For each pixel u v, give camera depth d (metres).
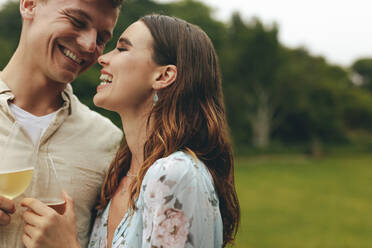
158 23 1.85
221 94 1.97
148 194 1.58
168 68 1.80
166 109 1.78
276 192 19.09
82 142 2.11
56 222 1.61
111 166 2.04
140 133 1.89
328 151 42.88
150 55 1.82
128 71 1.81
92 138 2.15
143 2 20.03
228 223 1.94
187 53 1.82
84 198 2.08
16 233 1.75
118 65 1.82
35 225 1.60
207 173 1.71
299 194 18.64
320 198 17.66
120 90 1.83
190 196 1.56
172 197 1.54
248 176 25.19
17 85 1.95
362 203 16.72
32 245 1.59
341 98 47.31
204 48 1.88
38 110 2.01
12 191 1.53
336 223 12.97
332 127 42.59
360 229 12.17
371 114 53.72
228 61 36.19
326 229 12.05
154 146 1.76
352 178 24.73
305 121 41.91
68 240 1.64
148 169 1.65
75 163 2.05
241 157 36.75
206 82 1.85
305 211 14.80
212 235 1.62
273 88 37.94
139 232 1.66
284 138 45.16
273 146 40.62
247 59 36.19
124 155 2.02
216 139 1.80
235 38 37.84
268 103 39.50
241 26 37.97
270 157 37.91
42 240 1.58
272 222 12.78
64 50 1.90
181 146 1.74
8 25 27.55
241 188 20.19
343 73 58.84
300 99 39.56
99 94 1.88
